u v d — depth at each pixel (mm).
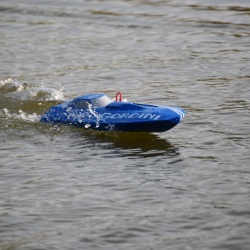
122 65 79750
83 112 58250
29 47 87250
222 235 40625
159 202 45156
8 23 98500
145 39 90312
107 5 106688
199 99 67188
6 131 57844
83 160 52281
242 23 95188
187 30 93562
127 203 45062
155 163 51562
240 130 58250
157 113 55406
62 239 40500
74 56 83500
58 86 72062
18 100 65062
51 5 107562
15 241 40344
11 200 45656
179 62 80375
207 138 56594
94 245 39812
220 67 78125
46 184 48125
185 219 42656
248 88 70312
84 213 43719
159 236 40688
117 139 56188
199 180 48500
